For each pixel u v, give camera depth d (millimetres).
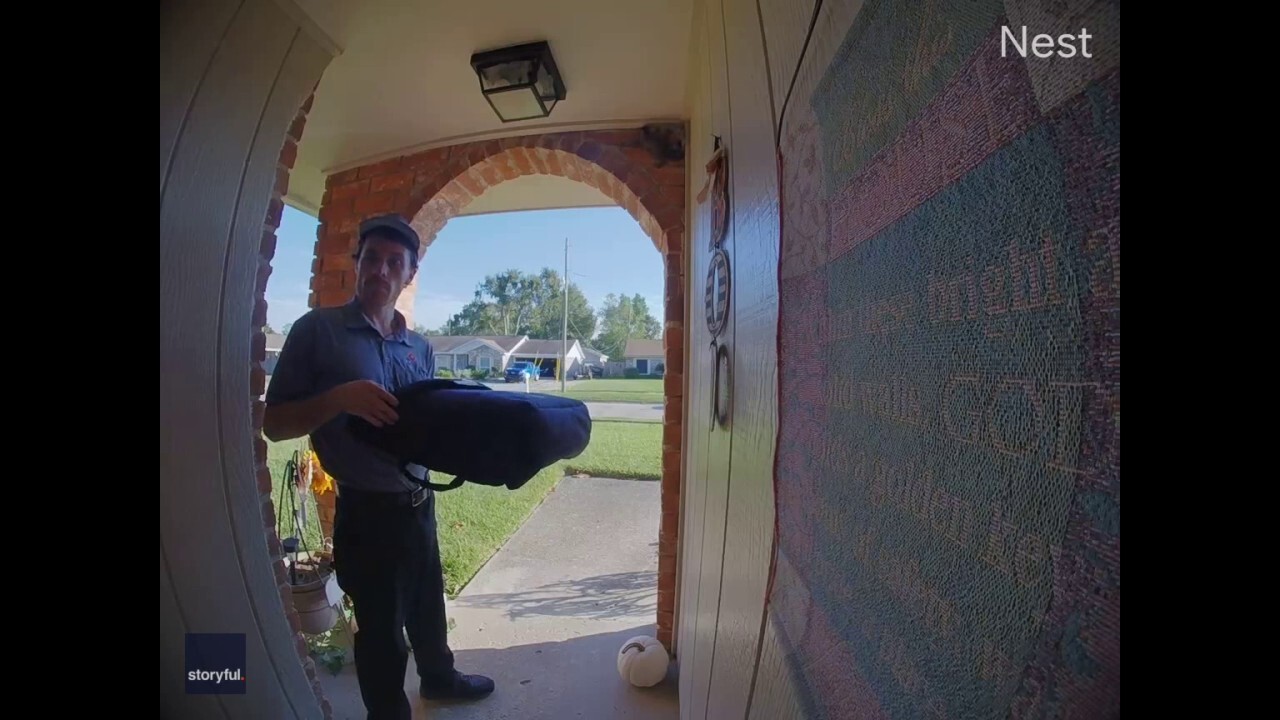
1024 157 223
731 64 1006
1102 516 177
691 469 1787
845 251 424
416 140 2391
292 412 1551
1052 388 206
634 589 3182
